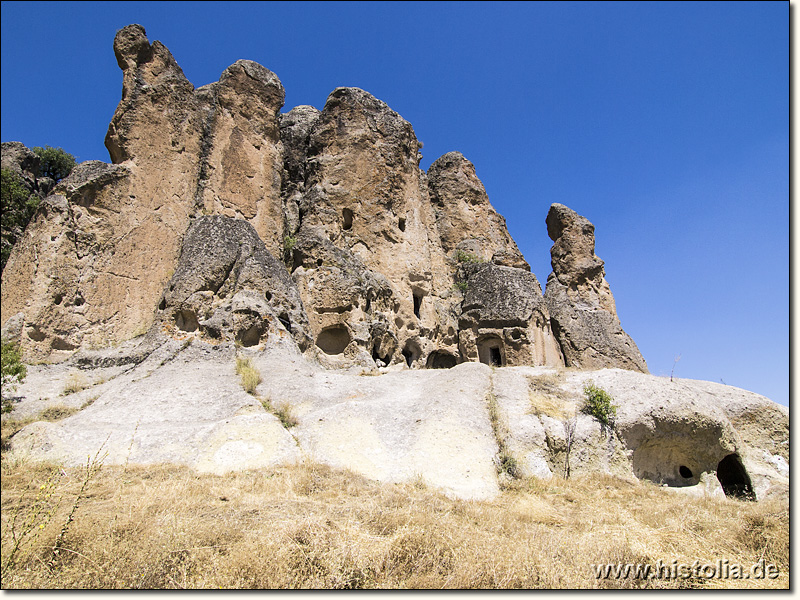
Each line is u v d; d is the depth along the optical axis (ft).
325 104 118.93
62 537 27.81
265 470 44.86
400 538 29.96
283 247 102.01
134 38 89.66
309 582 25.84
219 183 94.58
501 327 106.32
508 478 49.01
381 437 51.83
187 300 72.49
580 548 32.17
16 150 119.34
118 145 84.43
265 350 71.10
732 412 65.67
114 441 48.34
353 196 110.01
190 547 28.55
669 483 57.26
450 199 143.64
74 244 74.08
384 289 101.04
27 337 67.46
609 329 121.60
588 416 57.93
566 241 131.54
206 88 100.89
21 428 50.52
